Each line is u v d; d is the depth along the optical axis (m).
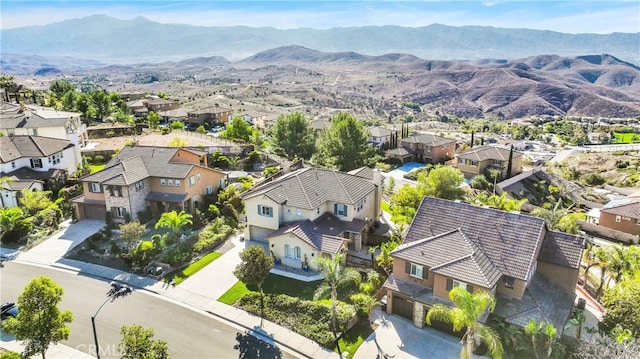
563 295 33.16
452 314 26.77
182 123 116.12
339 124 77.88
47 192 55.59
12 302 34.38
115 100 140.88
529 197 78.94
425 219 37.16
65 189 56.72
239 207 54.81
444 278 31.50
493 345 25.56
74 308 35.47
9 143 61.25
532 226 33.62
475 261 31.27
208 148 77.50
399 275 34.84
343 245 41.25
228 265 42.53
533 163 107.06
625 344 26.33
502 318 30.22
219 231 48.97
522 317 30.08
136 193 51.00
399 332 32.53
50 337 26.16
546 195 80.50
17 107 85.81
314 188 46.66
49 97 120.00
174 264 42.00
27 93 126.50
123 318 34.22
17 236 47.25
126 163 52.53
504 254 32.91
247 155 79.50
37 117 73.25
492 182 84.38
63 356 29.91
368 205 49.50
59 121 71.75
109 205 50.91
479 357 29.59
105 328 33.00
